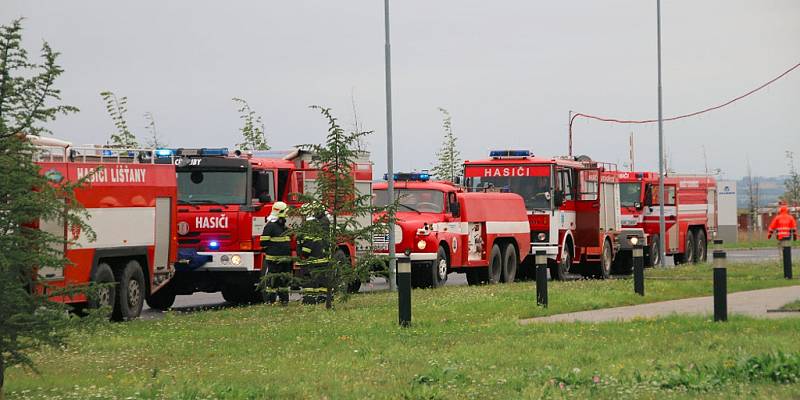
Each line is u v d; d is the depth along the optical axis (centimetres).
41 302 1532
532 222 4391
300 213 2953
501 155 4478
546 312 2703
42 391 1600
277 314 2772
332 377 1664
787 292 3247
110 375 1764
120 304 2845
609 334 2158
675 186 5744
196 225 3259
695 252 6094
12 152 1502
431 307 2814
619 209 4978
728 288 3403
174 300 3531
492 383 1553
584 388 1484
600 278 4738
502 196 4212
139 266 2930
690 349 1895
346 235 2942
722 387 1455
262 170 3322
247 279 3272
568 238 4538
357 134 2933
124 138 5222
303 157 3497
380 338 2184
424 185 3903
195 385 1590
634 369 1638
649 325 2297
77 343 2166
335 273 2942
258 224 3297
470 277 4150
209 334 2327
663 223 5306
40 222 1548
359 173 3809
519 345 2008
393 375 1667
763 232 10425
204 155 3309
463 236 3969
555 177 4391
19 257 1484
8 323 1505
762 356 1608
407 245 3728
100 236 2750
